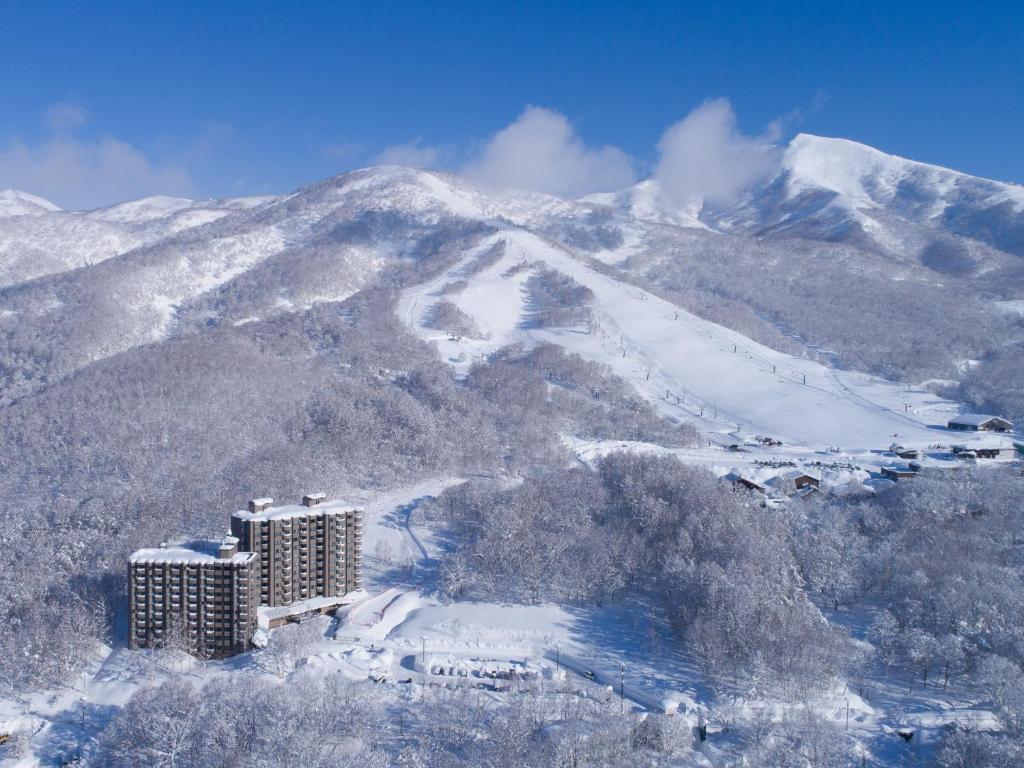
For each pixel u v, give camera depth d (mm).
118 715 130125
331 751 118062
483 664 152000
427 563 199500
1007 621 152000
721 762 122438
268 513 174125
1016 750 117375
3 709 138500
